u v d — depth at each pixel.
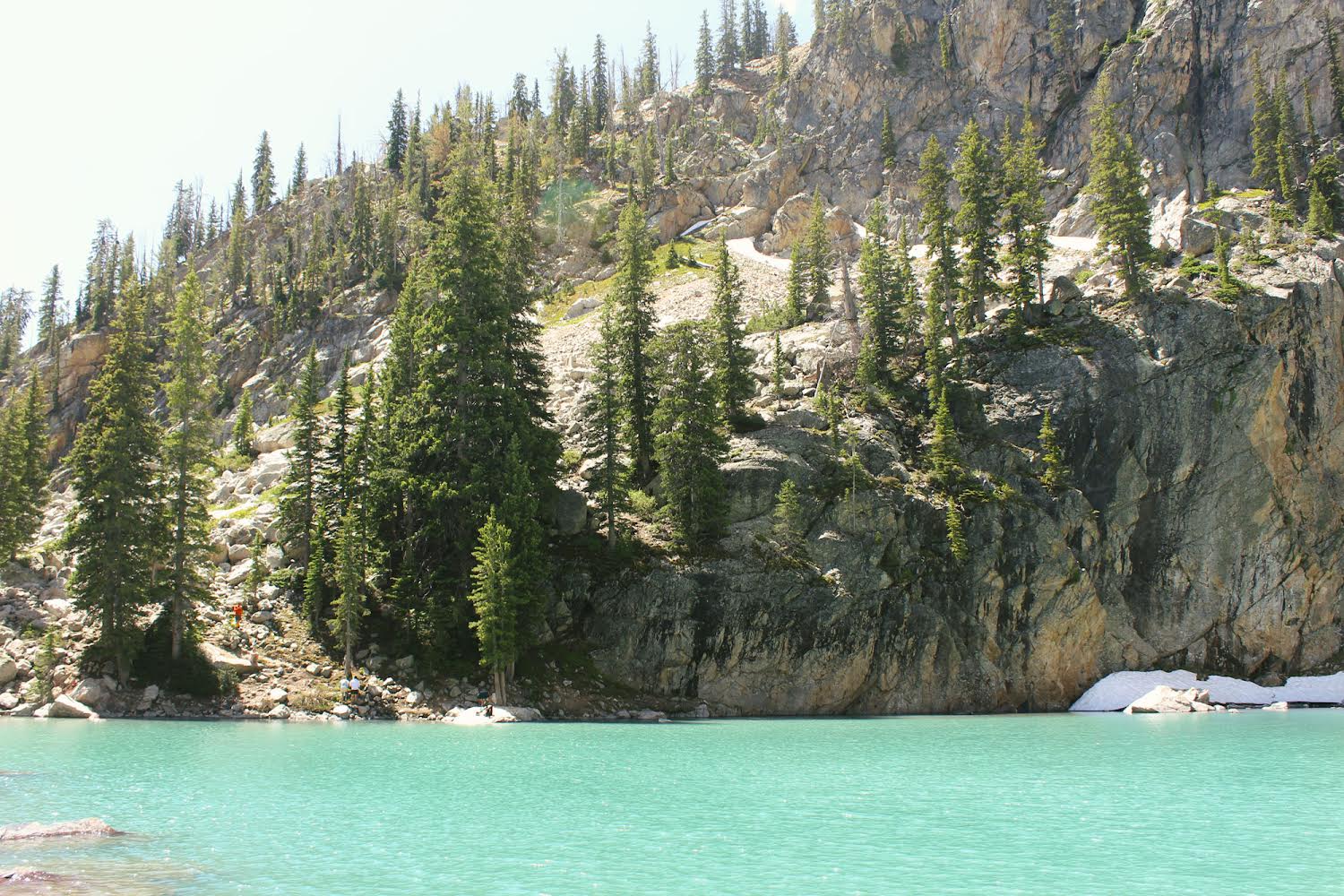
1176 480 70.62
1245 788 27.77
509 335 66.00
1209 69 120.50
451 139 173.38
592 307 123.69
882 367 82.44
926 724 50.81
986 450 71.88
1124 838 20.78
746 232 151.25
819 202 118.06
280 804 24.56
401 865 18.17
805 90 172.88
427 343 60.94
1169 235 104.31
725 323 77.81
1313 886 16.75
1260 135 104.88
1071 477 70.75
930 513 65.94
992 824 22.25
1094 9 137.00
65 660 50.22
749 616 58.53
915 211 138.88
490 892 16.19
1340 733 44.53
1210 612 68.25
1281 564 68.88
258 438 96.31
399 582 55.25
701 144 179.75
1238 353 72.44
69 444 123.75
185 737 39.19
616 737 41.81
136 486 51.81
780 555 61.50
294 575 58.28
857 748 38.00
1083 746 38.69
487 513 55.44
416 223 141.88
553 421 67.75
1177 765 32.75
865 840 20.56
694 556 61.12
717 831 21.39
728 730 46.25
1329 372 73.94
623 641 57.81
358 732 42.47
